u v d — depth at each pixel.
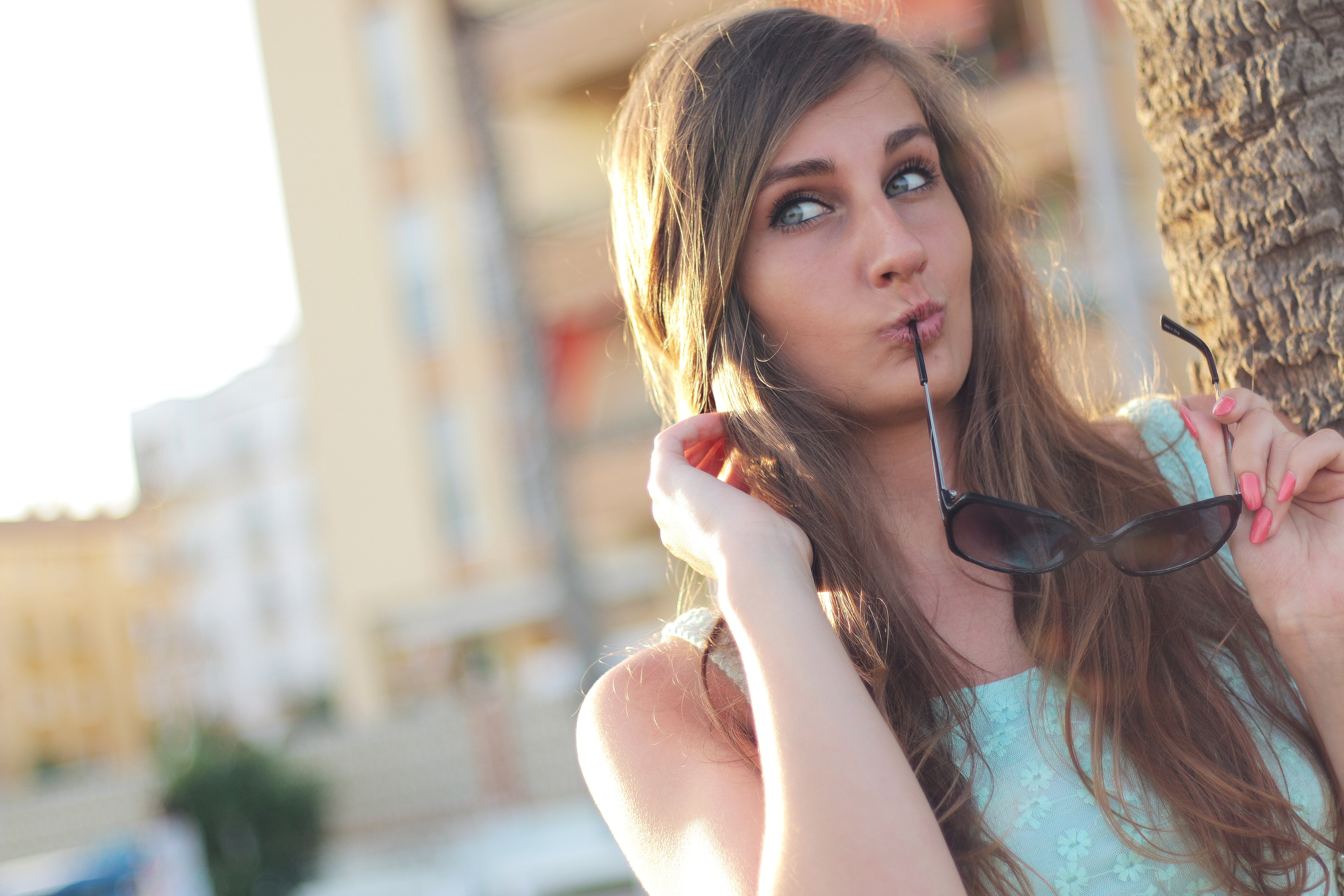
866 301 1.47
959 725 1.41
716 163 1.53
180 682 47.59
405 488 18.27
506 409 17.19
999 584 1.52
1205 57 1.60
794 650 1.21
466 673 20.73
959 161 1.74
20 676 47.66
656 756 1.43
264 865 12.07
